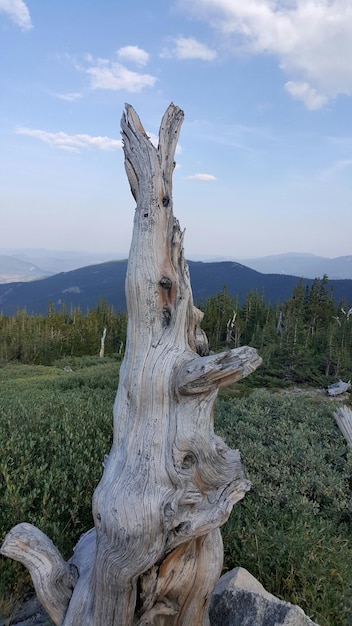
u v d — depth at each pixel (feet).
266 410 37.27
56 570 11.81
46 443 23.36
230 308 151.84
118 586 10.46
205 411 11.11
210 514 10.36
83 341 151.43
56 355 136.98
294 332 108.06
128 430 11.37
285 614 12.06
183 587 11.23
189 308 11.95
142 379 11.19
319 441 32.09
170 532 10.30
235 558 17.03
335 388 89.25
